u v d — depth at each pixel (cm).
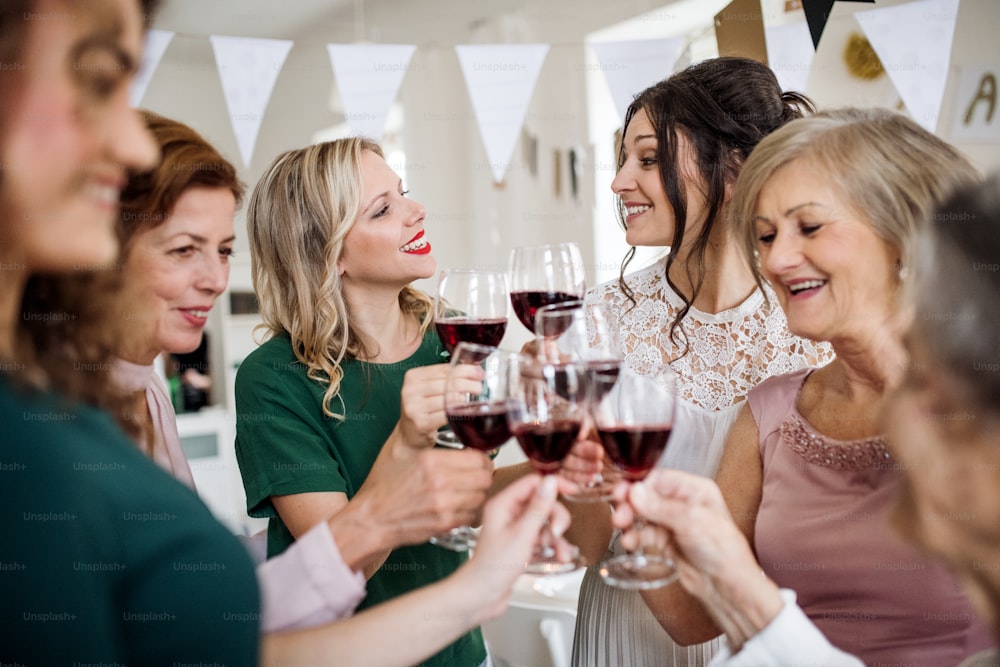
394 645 103
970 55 364
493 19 561
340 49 256
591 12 507
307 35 609
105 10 74
